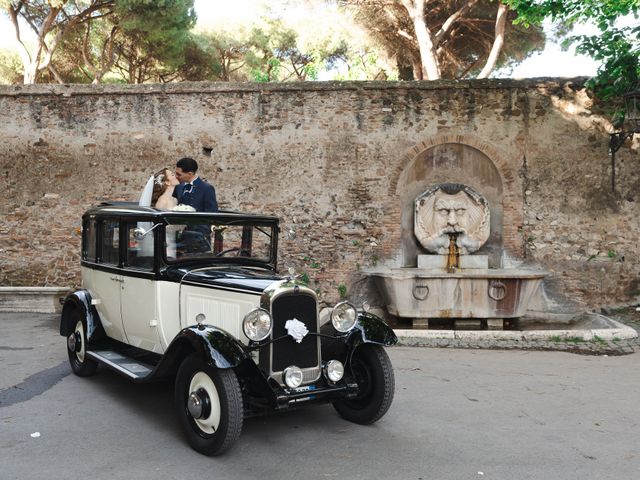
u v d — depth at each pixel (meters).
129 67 19.34
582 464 3.65
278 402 3.78
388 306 9.14
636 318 9.08
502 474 3.48
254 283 4.10
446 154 10.15
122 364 4.79
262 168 10.25
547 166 9.80
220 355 3.60
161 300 4.62
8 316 9.49
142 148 10.43
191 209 5.10
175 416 4.59
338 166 10.12
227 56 24.39
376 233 10.05
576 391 5.39
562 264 9.76
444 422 4.49
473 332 7.78
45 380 5.60
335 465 3.61
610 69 9.02
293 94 10.20
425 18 15.16
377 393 4.29
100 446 3.90
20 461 3.59
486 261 9.82
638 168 9.72
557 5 8.55
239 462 3.65
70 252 10.56
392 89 10.01
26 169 10.61
